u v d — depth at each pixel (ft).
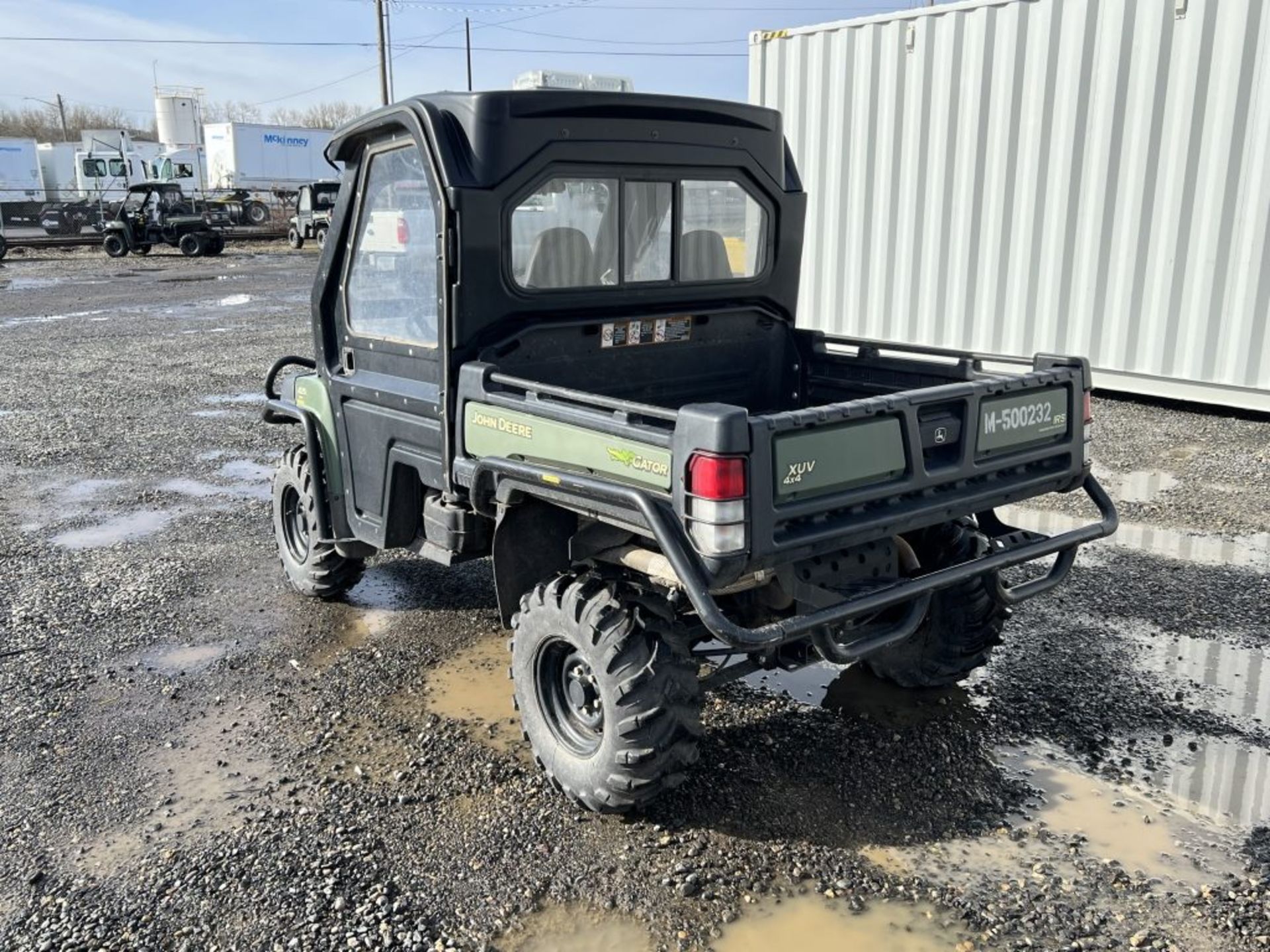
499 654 15.48
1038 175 30.40
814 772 12.05
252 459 27.35
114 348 46.32
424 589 18.19
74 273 85.71
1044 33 29.53
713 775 12.00
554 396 11.16
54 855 10.68
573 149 12.45
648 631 10.48
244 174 147.02
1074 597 17.02
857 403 10.19
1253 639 15.40
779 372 15.72
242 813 11.39
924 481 10.77
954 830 10.92
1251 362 27.35
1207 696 13.70
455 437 12.35
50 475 25.86
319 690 14.35
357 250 13.98
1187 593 17.10
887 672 13.85
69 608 17.26
